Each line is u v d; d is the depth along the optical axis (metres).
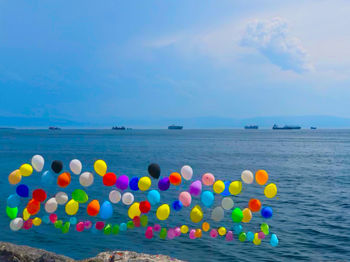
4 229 12.88
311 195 20.98
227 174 31.95
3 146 77.88
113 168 35.44
